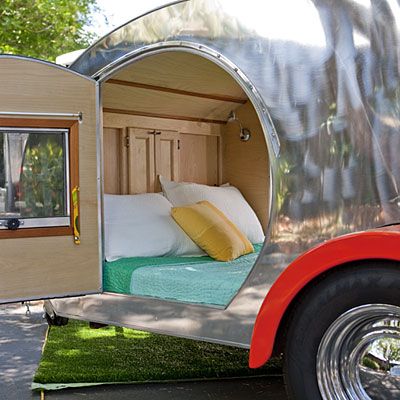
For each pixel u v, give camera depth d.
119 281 3.42
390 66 2.45
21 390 3.29
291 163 2.67
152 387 3.31
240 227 4.68
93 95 3.42
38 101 3.27
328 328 2.38
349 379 2.39
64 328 4.56
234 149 5.19
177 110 4.83
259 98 2.77
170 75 4.19
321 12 2.62
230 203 4.77
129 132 4.64
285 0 2.71
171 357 3.77
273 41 2.74
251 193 5.09
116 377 3.36
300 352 2.44
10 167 3.24
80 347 4.02
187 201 4.62
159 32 3.20
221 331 2.85
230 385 3.34
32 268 3.24
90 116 3.41
